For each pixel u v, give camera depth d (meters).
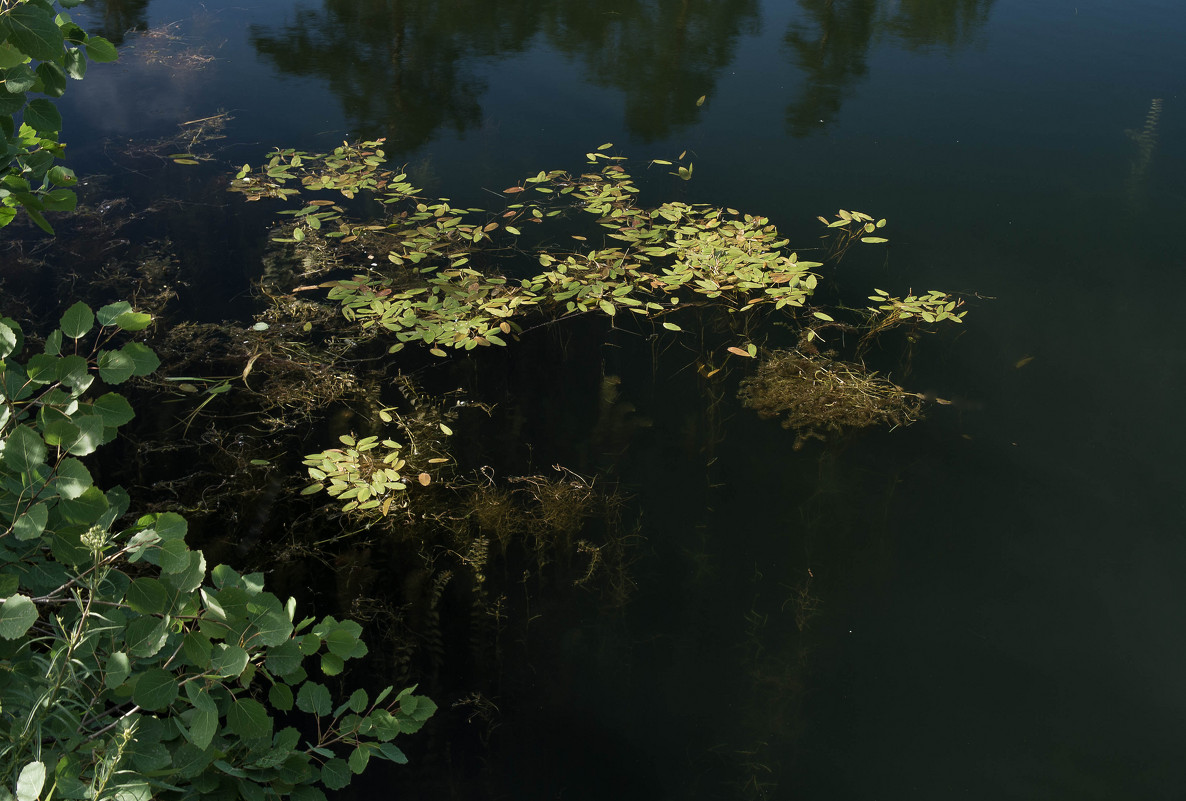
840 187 4.67
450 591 2.55
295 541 2.65
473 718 2.23
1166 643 2.48
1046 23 7.25
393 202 4.44
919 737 2.24
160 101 5.39
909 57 6.43
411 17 7.01
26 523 1.40
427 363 3.40
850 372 3.42
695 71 6.09
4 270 3.71
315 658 2.34
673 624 2.49
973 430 3.16
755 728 2.24
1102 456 3.06
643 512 2.83
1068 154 5.05
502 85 5.80
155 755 1.39
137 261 3.85
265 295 3.69
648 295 3.85
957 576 2.66
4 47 1.69
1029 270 4.02
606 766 2.14
